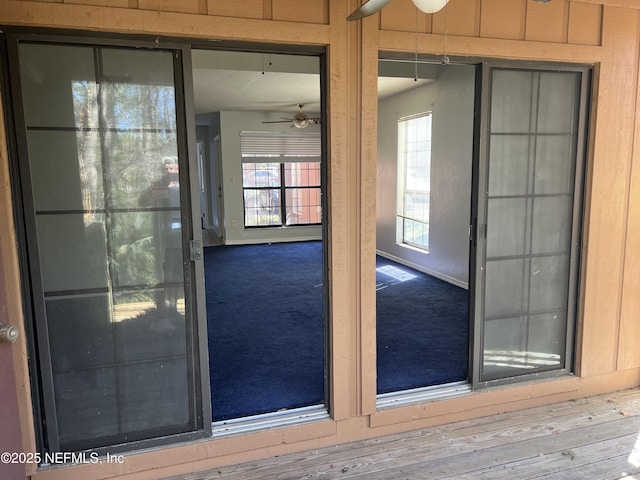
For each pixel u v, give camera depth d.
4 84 1.91
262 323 4.26
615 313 2.99
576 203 2.86
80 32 1.95
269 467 2.32
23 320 2.02
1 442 1.49
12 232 1.95
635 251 2.97
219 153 9.00
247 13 2.11
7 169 1.92
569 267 2.91
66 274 2.09
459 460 2.34
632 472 2.23
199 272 2.25
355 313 2.47
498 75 2.60
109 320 2.17
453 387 2.80
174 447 2.27
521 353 2.89
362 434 2.55
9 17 1.84
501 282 2.79
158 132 2.13
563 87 2.74
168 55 2.09
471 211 2.73
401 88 6.23
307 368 3.25
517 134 2.69
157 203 2.17
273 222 9.39
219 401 2.73
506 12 2.50
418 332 3.95
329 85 2.27
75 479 2.14
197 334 2.28
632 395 3.02
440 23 2.40
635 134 2.85
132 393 2.23
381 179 7.34
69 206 2.06
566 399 2.96
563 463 2.30
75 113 2.02
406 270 6.40
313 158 9.24
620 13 2.70
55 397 2.13
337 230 2.37
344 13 2.24
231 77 5.36
